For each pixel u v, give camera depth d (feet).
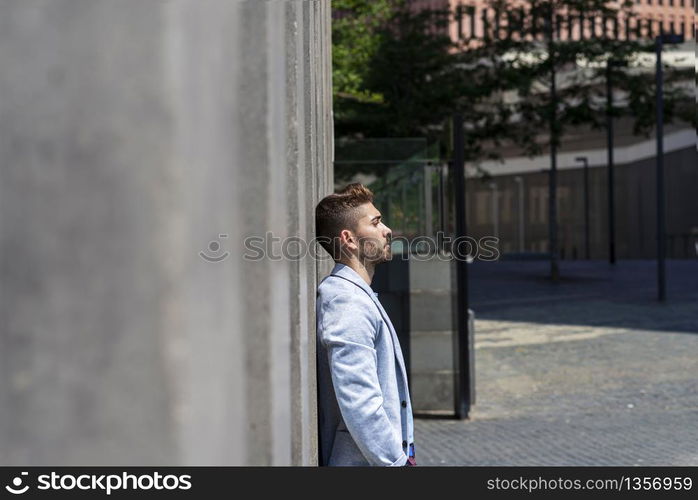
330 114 21.15
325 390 9.86
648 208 263.70
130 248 1.39
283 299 3.02
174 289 1.41
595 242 293.64
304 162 5.62
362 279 10.26
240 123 2.17
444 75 108.88
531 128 122.11
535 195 315.78
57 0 1.41
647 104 114.21
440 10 111.65
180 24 1.52
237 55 2.15
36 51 1.39
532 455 31.12
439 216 38.09
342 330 9.53
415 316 39.63
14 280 1.35
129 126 1.41
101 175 1.39
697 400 41.86
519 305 93.09
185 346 1.43
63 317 1.35
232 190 2.00
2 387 1.33
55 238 1.36
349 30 86.99
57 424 1.34
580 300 96.48
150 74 1.44
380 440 9.30
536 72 112.98
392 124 100.48
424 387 39.88
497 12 114.62
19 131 1.38
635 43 113.19
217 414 1.67
